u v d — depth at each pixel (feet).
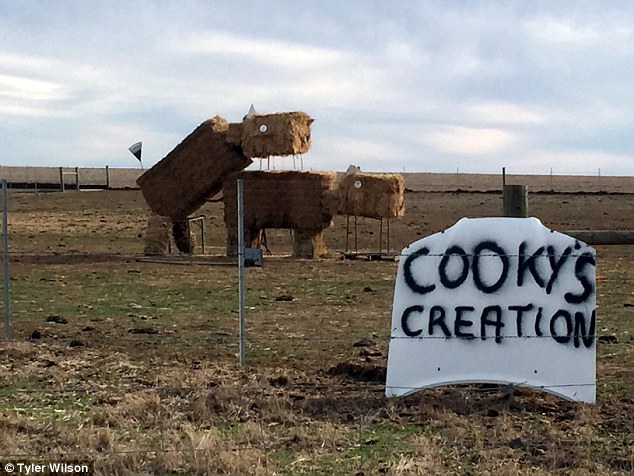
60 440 33.60
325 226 88.53
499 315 36.42
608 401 36.99
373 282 66.54
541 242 36.55
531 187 230.89
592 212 141.69
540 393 37.37
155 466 31.96
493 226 36.58
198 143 90.48
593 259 36.55
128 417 35.45
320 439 33.78
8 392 38.01
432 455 32.71
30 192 171.42
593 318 36.47
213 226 126.31
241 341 41.60
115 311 54.13
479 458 32.71
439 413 35.68
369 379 39.70
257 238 90.38
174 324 50.39
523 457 32.86
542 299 36.47
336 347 44.98
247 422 35.09
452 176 333.83
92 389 38.24
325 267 76.89
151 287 63.52
